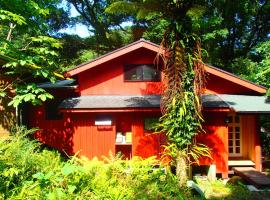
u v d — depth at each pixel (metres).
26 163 6.29
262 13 25.19
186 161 8.70
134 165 7.51
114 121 12.31
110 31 28.19
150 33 21.31
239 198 9.34
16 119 11.62
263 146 15.73
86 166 7.04
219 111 11.59
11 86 11.45
